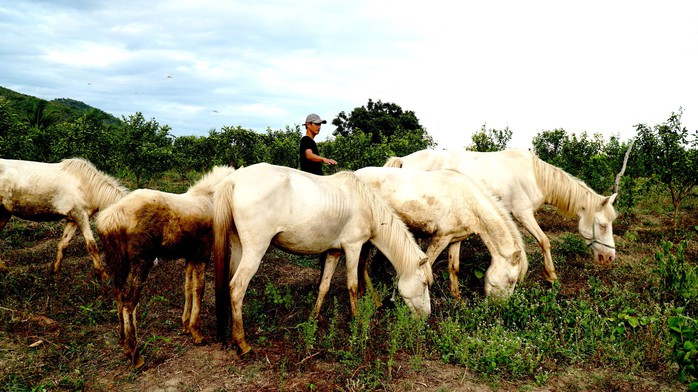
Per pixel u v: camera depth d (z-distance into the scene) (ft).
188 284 13.70
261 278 19.57
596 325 13.80
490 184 20.31
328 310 15.72
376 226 14.84
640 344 13.02
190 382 10.91
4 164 18.13
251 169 12.66
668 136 28.37
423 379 11.34
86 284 17.08
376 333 13.82
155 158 40.60
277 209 12.44
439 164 21.61
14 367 11.03
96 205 19.40
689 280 16.14
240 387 10.70
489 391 10.88
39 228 26.86
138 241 11.38
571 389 11.02
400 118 116.98
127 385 10.72
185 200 13.11
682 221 31.83
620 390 11.02
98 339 12.92
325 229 13.50
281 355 12.30
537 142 51.26
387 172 17.83
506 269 15.80
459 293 17.58
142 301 15.71
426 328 14.35
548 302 14.90
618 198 32.83
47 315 14.21
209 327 14.32
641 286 18.26
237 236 13.28
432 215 16.88
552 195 20.70
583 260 22.29
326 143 43.96
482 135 51.21
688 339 10.52
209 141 46.39
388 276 20.45
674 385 11.29
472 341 12.28
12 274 17.75
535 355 12.43
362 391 10.59
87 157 38.01
